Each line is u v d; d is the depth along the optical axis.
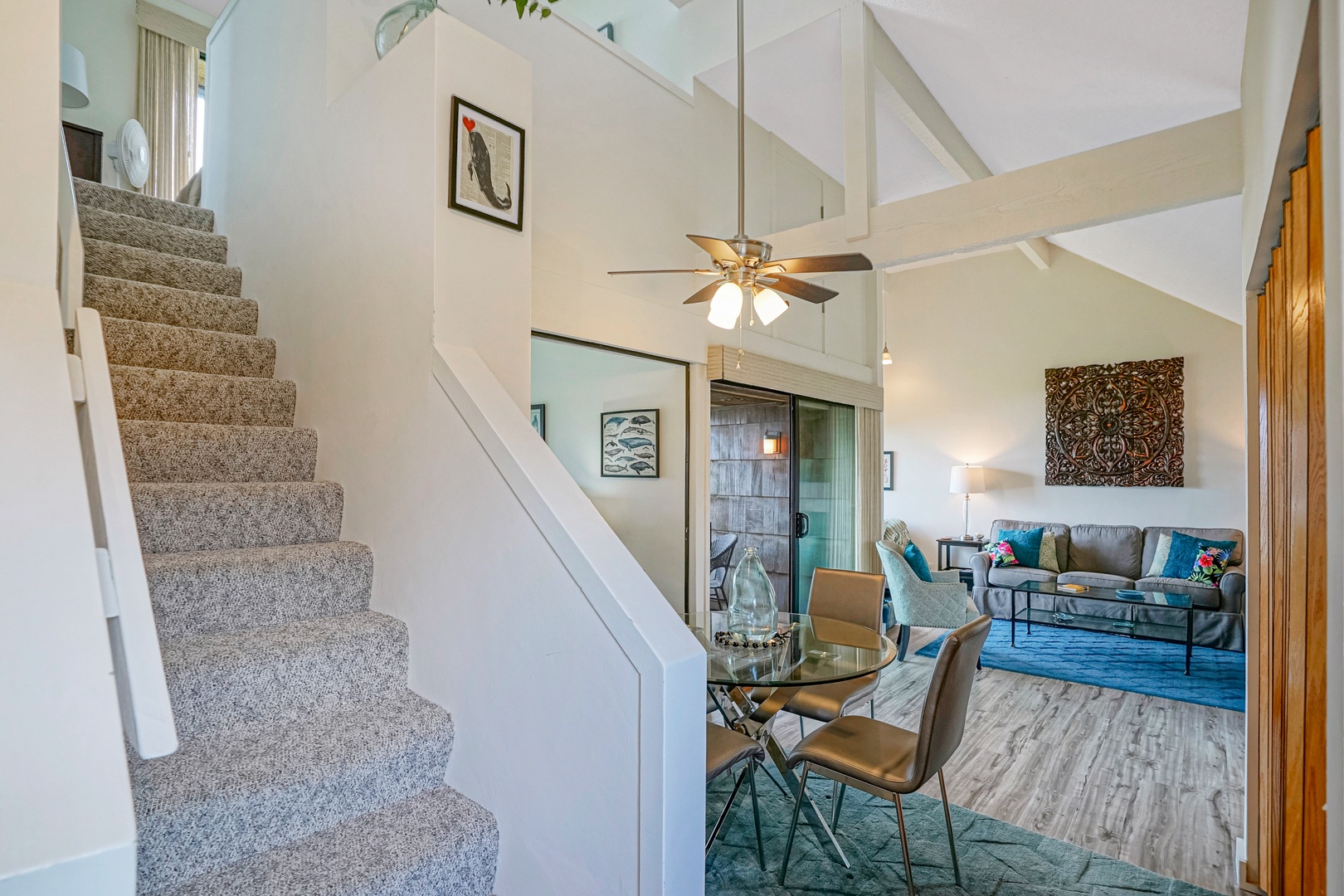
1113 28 2.74
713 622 2.86
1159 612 5.46
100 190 2.83
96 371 1.11
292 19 2.46
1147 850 2.38
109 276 2.47
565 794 1.35
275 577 1.77
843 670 2.20
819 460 5.39
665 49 4.25
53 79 1.22
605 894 1.27
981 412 7.33
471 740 1.58
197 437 2.03
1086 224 2.78
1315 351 1.27
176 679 1.45
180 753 1.43
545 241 3.07
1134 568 6.12
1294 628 1.45
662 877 1.18
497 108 1.90
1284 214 1.62
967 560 7.28
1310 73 1.15
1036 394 7.01
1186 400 6.18
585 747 1.32
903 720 3.65
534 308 3.00
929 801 2.74
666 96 3.81
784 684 2.08
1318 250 1.26
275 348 2.53
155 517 1.78
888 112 4.25
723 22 3.96
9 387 0.92
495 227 1.88
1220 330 6.05
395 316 1.86
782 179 4.85
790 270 2.64
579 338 3.25
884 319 7.91
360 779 1.47
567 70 3.21
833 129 4.73
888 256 3.27
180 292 2.48
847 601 3.26
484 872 1.48
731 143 4.35
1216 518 6.03
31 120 1.19
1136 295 6.47
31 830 0.57
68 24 4.21
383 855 1.34
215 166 3.20
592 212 3.32
